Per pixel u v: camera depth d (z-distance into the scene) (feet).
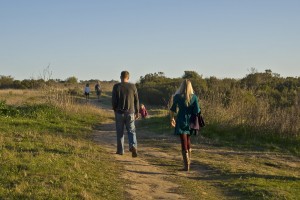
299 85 99.30
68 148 35.78
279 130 49.39
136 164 33.58
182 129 32.73
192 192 26.81
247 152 42.73
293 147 45.78
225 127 51.80
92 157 33.09
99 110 83.46
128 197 24.49
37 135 41.47
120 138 36.17
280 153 43.24
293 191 27.86
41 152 31.50
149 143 45.52
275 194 26.53
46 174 25.91
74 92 142.82
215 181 30.14
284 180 31.04
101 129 58.65
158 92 130.11
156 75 172.35
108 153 36.73
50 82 82.07
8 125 48.60
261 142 47.65
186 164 32.91
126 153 38.22
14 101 92.43
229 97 63.46
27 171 25.98
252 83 102.47
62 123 57.41
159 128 57.26
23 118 57.47
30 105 68.95
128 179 28.48
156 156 37.83
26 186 23.21
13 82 204.23
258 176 31.78
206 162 35.81
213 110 55.98
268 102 62.03
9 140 36.42
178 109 33.35
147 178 29.50
